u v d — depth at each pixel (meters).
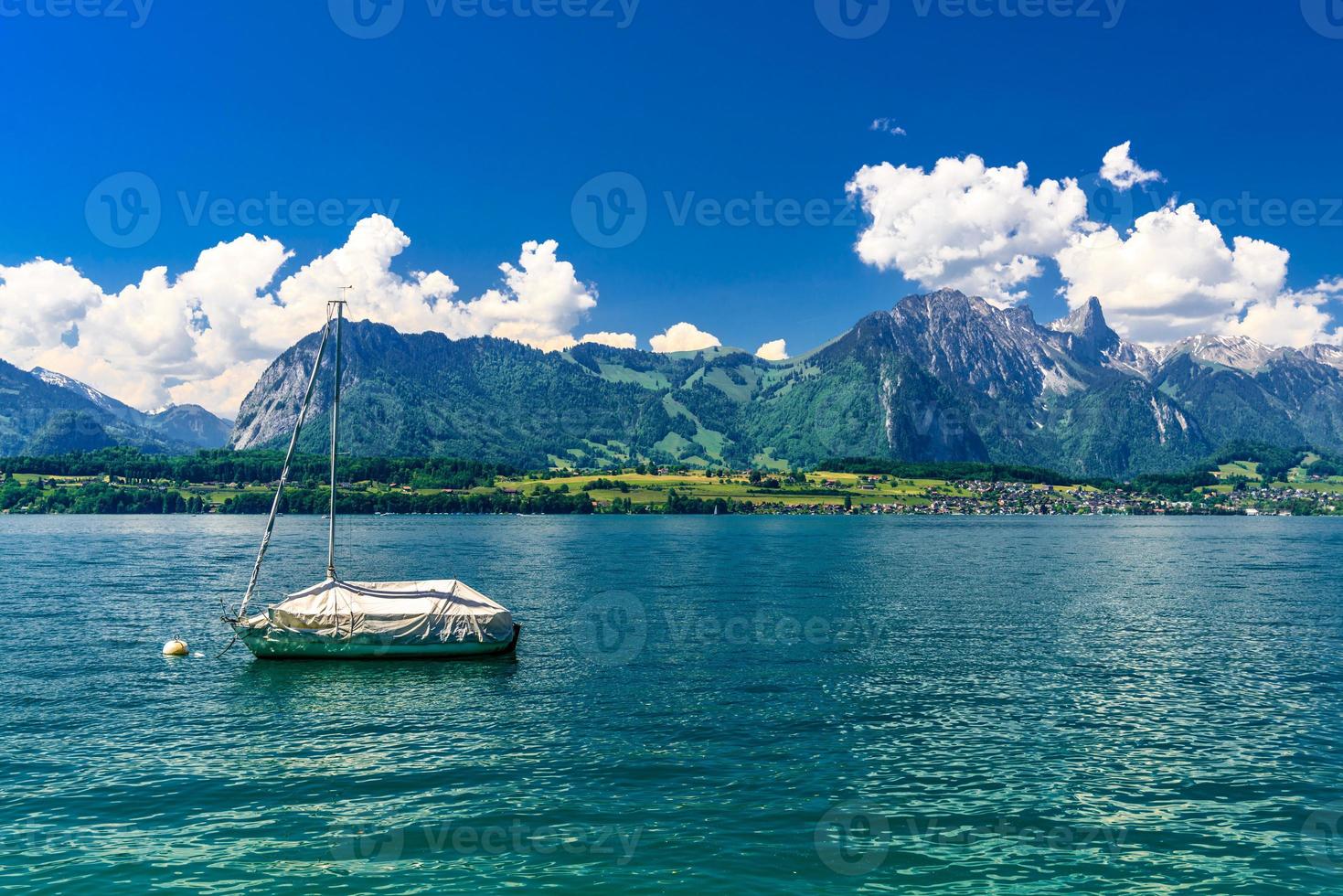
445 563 140.00
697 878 28.17
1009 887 27.78
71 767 37.78
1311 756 40.00
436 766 38.25
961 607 88.62
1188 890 27.75
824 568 134.50
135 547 173.88
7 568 125.62
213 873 28.34
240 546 178.38
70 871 28.36
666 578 117.38
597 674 56.06
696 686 52.94
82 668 56.75
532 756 39.53
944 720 45.69
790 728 44.06
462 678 54.62
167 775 36.91
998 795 35.19
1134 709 47.69
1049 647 66.00
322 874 28.31
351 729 43.69
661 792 35.31
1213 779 37.03
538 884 27.73
